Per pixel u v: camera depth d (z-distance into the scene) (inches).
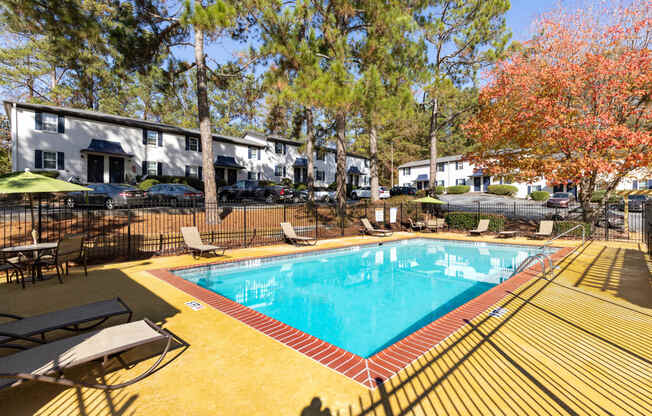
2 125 1091.3
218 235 477.4
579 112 506.3
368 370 126.0
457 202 1234.0
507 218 736.3
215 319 181.5
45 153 802.2
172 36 551.2
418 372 124.2
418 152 2162.9
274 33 437.4
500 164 618.8
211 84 673.0
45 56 980.6
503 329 167.5
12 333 117.4
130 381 114.7
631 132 434.0
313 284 318.3
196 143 1091.3
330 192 1218.0
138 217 540.4
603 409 100.4
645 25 460.4
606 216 545.6
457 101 716.0
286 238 503.2
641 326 172.1
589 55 468.4
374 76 451.2
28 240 370.9
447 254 477.7
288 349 144.9
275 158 1358.3
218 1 387.9
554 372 123.9
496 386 113.7
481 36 634.2
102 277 275.9
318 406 102.2
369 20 544.1
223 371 124.7
